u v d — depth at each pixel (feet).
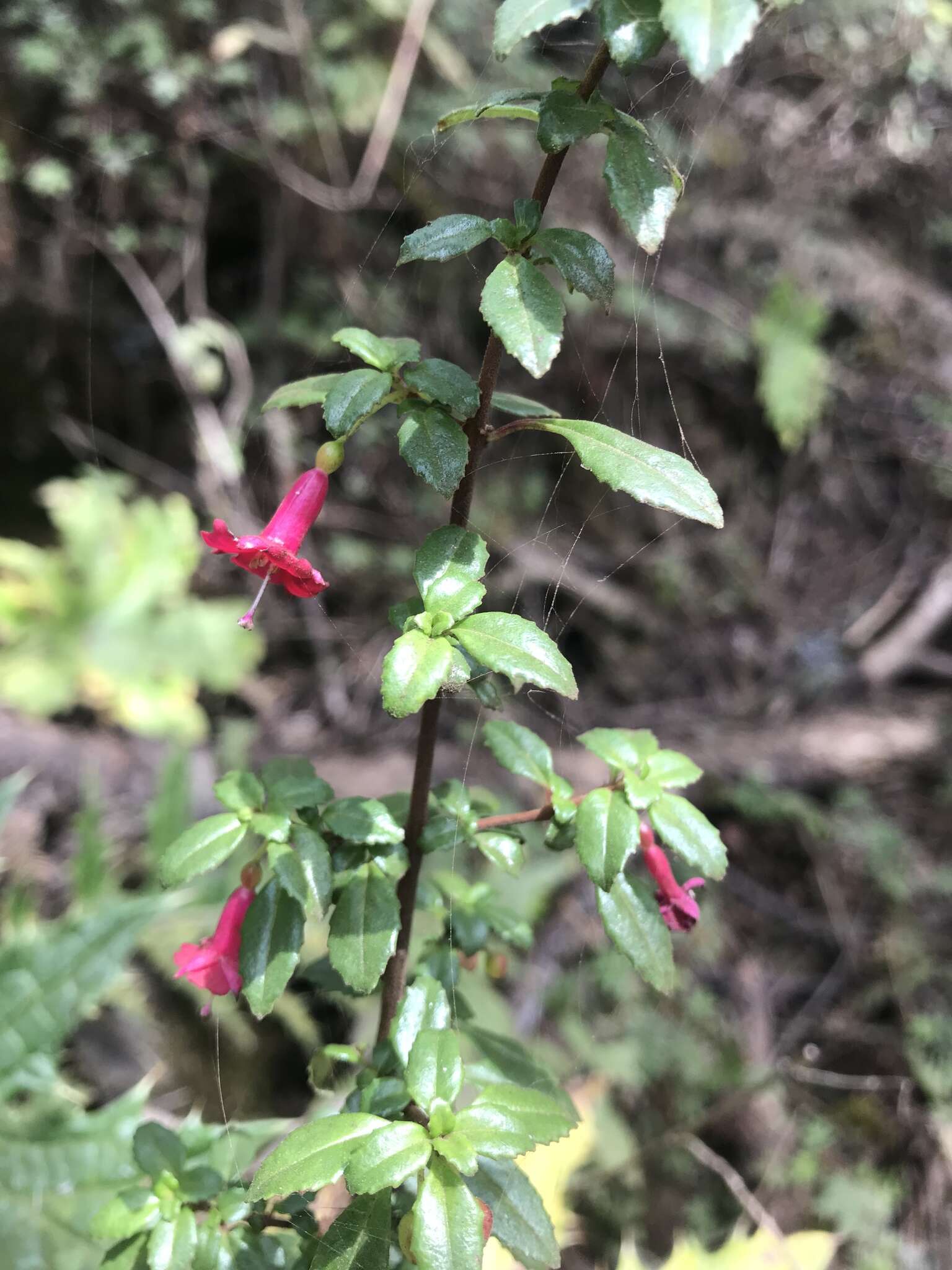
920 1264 10.68
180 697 13.80
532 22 3.70
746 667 17.67
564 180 15.90
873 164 17.94
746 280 17.62
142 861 11.66
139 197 14.65
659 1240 10.50
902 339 18.70
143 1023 9.83
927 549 18.67
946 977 13.46
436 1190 3.73
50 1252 7.04
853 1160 11.68
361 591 16.43
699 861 4.55
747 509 18.86
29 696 12.96
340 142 15.06
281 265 15.67
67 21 13.04
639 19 3.51
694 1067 11.85
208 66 13.97
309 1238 4.76
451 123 4.40
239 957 4.67
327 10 14.14
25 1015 7.83
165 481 16.15
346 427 4.08
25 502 15.57
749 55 16.43
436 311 16.26
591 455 4.03
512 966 11.44
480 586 4.15
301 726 15.30
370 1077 4.93
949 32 16.38
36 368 15.20
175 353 15.10
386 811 4.74
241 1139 6.49
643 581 17.62
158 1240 4.53
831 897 14.55
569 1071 10.95
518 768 5.16
